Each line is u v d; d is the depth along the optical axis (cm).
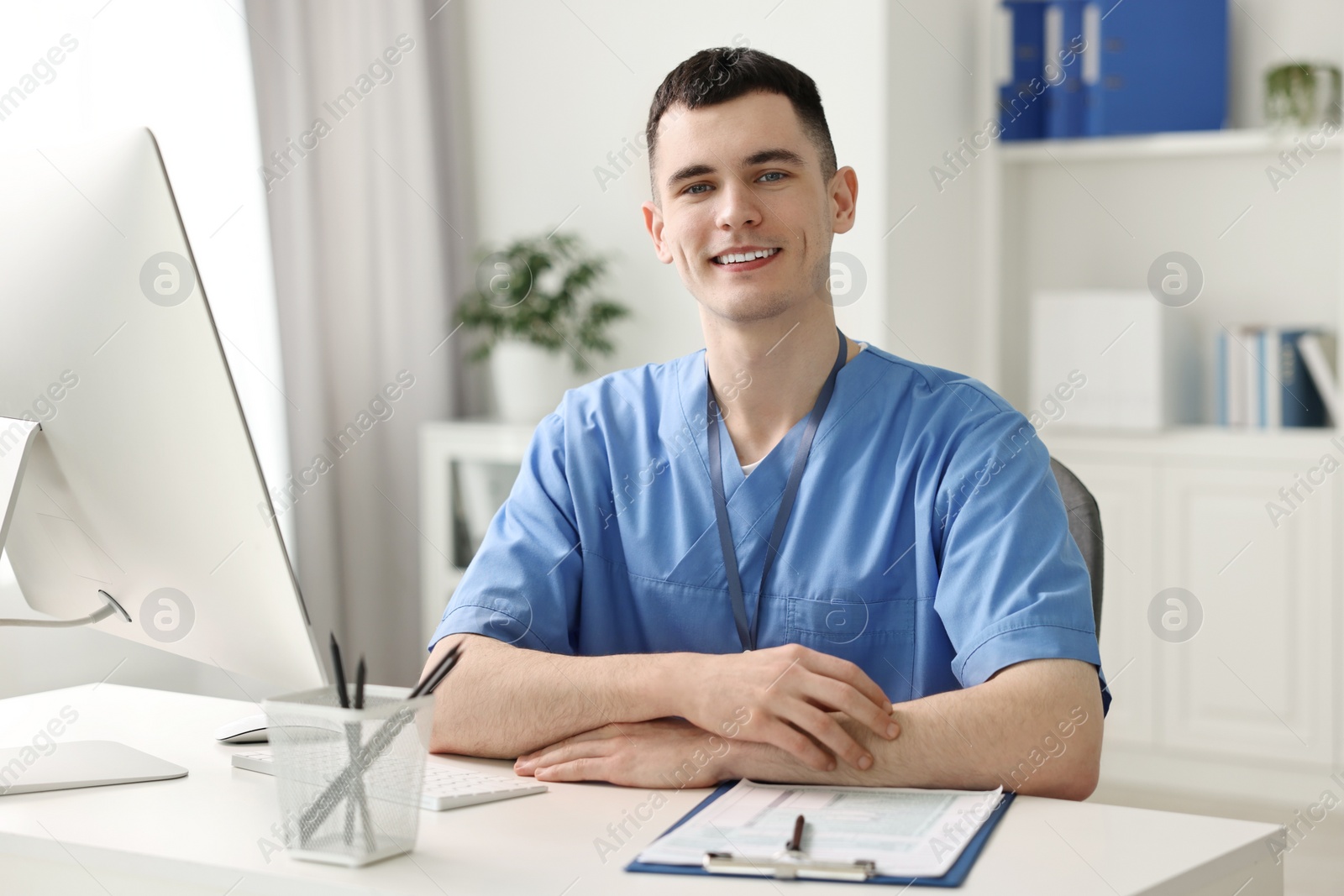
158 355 94
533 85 346
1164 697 293
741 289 126
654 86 326
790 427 133
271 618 103
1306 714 277
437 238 344
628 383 143
